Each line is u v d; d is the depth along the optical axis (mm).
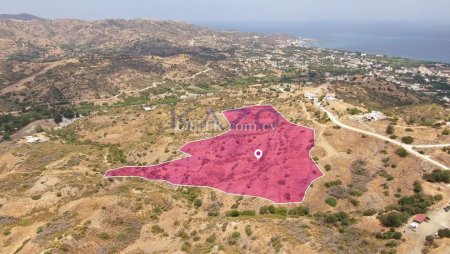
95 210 110188
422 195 115625
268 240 89750
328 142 143375
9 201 129250
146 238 102625
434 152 131375
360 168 130375
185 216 115312
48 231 104125
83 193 132000
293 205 118750
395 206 113250
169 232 105938
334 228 101312
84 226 102500
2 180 150000
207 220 110688
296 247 85000
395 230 97625
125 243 100500
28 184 145000
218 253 87938
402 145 136750
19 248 100938
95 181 141625
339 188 122875
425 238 93188
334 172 129125
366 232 98812
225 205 123750
